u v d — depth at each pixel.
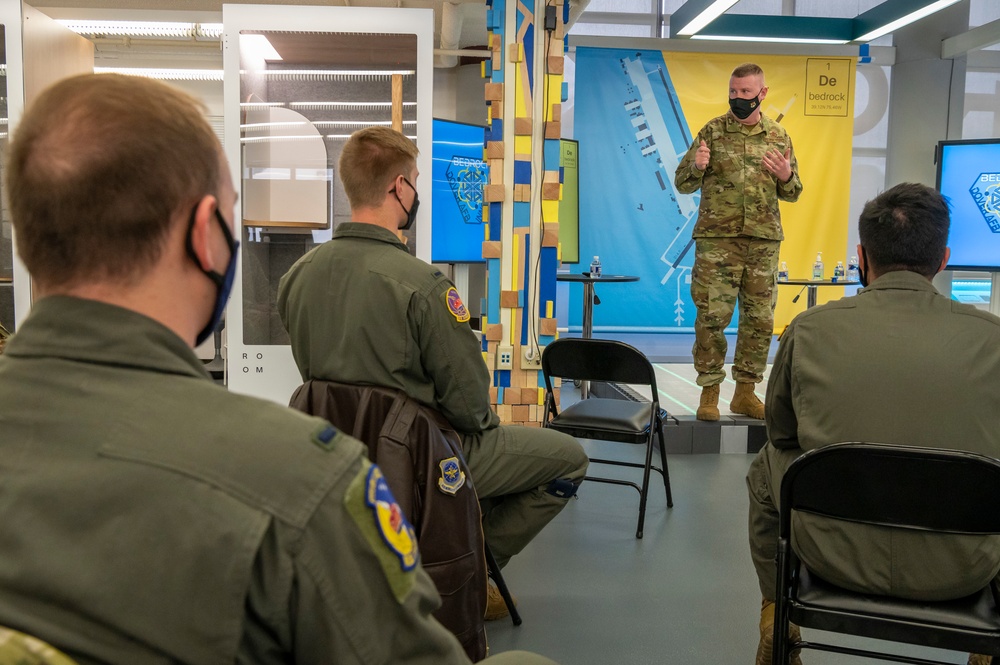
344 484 0.57
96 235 0.57
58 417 0.55
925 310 1.61
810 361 1.67
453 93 7.38
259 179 3.58
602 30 8.30
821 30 7.22
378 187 1.98
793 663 2.00
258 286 3.67
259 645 0.56
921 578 1.52
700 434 4.33
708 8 6.26
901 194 1.68
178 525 0.52
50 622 0.51
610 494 3.60
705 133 4.34
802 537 1.61
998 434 1.55
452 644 0.65
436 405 2.02
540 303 4.43
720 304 4.31
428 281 1.92
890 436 1.57
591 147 7.57
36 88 3.77
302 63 3.54
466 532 1.79
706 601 2.52
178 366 0.59
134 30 4.91
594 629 2.32
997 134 8.59
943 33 7.60
